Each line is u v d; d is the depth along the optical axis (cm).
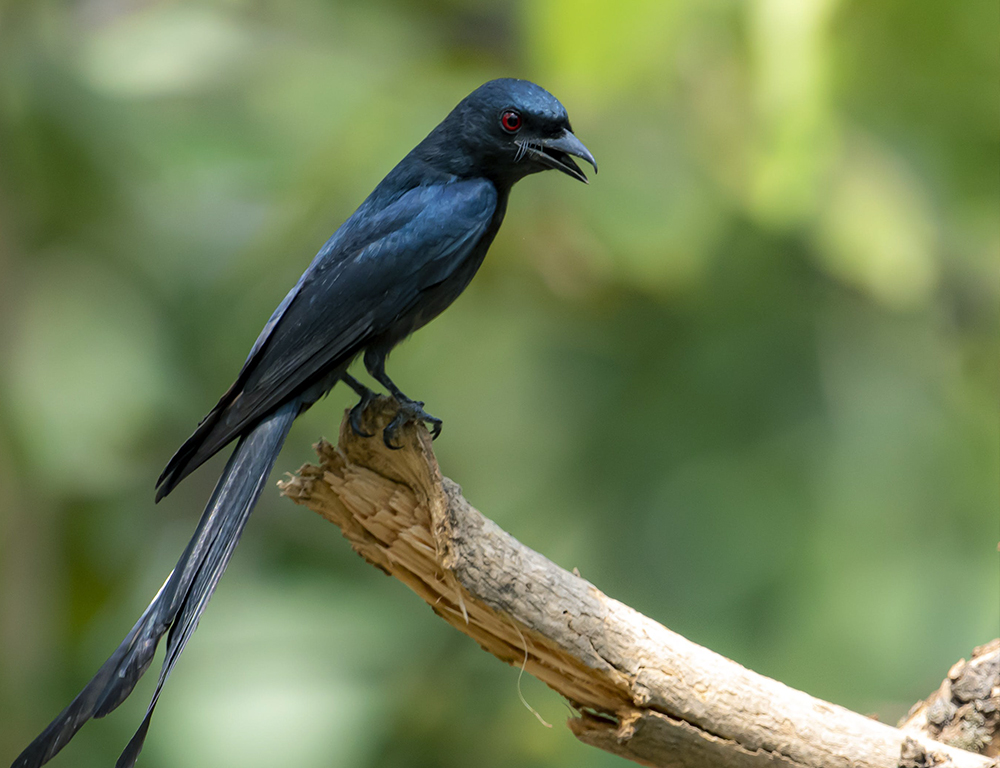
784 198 986
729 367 1191
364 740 1209
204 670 1254
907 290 1048
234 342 1282
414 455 627
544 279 1202
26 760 573
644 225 1052
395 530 646
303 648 1262
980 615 1080
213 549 659
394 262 776
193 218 1322
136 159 1220
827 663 1066
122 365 1261
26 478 1202
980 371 1215
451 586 638
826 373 1180
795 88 934
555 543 1205
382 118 1135
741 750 619
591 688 628
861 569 1097
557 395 1254
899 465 1141
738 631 1098
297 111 1202
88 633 1277
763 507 1134
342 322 761
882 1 943
